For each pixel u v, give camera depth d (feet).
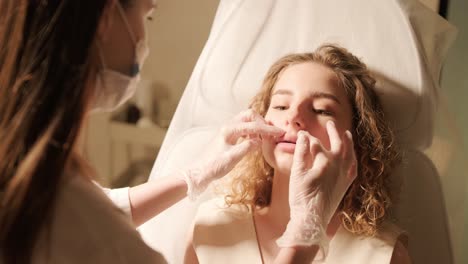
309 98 2.91
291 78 3.01
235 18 3.76
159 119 6.20
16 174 1.74
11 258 1.75
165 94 6.26
